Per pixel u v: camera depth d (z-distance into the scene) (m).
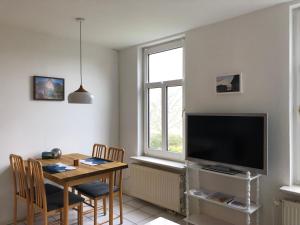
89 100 2.81
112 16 2.84
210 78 3.09
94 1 2.44
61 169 2.78
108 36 3.60
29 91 3.35
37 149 3.43
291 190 2.36
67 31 3.39
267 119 2.43
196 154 3.03
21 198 2.91
